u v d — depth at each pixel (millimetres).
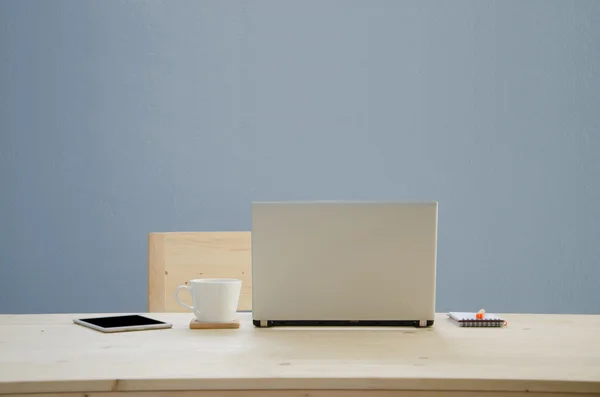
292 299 1260
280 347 1062
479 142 2846
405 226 1262
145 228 2789
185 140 2803
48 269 2762
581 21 2857
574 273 2852
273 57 2822
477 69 2850
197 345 1079
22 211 2762
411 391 845
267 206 1258
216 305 1271
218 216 2809
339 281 1261
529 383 841
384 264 1262
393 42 2834
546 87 2855
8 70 2766
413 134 2834
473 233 2836
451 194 2834
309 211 1258
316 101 2826
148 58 2799
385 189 2826
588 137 2859
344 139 2828
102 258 2773
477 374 868
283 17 2824
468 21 2846
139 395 840
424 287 1266
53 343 1093
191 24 2811
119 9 2793
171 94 2803
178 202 2799
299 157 2820
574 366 928
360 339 1143
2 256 2752
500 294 2838
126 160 2789
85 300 2764
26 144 2764
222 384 840
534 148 2854
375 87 2832
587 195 2857
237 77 2816
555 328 1289
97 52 2789
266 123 2820
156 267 1763
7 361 945
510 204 2848
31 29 2771
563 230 2852
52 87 2771
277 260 1259
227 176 2812
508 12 2852
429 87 2838
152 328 1249
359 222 1259
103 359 960
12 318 1381
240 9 2814
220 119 2812
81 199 2773
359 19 2834
